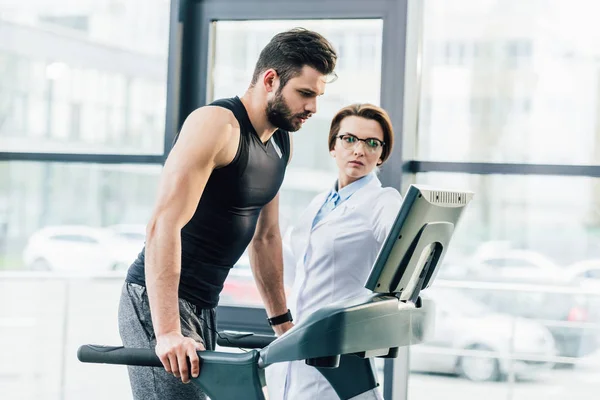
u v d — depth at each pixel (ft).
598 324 13.35
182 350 7.39
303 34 8.48
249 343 9.08
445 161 13.55
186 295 8.75
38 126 15.10
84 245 15.20
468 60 13.48
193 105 14.44
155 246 7.98
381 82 13.50
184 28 14.38
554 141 13.17
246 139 8.57
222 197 8.64
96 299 15.66
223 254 8.90
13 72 15.20
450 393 14.14
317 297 10.52
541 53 13.20
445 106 13.56
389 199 10.46
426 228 7.38
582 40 13.05
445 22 13.57
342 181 10.97
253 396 7.14
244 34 14.32
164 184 8.13
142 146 14.65
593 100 13.03
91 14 14.87
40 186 15.19
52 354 17.99
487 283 13.66
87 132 14.90
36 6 15.06
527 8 13.25
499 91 13.37
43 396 18.80
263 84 8.56
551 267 13.33
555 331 13.61
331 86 13.75
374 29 13.65
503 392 13.98
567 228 13.20
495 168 13.33
